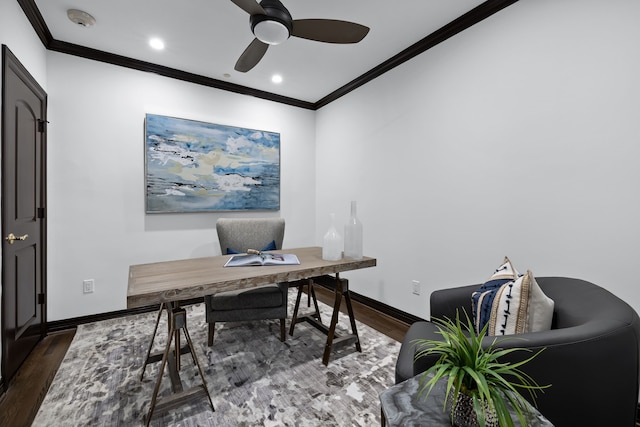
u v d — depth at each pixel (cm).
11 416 145
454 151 226
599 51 154
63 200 247
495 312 118
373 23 220
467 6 202
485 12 201
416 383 92
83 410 150
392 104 279
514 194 190
